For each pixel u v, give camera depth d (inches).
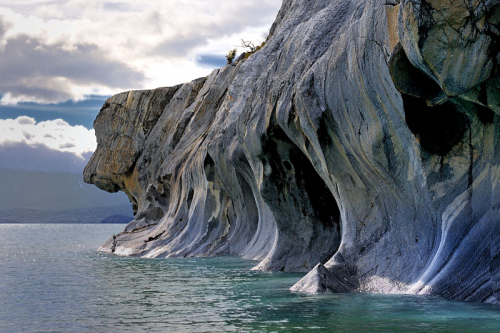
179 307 404.8
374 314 333.4
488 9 299.9
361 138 442.9
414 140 400.2
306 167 642.8
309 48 563.2
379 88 409.4
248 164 783.7
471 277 370.9
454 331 281.9
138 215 1358.3
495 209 366.6
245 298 429.7
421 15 312.5
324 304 378.0
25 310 410.9
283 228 666.2
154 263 837.8
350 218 489.4
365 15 422.6
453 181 390.0
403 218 437.4
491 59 311.7
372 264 446.9
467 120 371.6
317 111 486.3
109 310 402.6
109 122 1577.3
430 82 353.1
